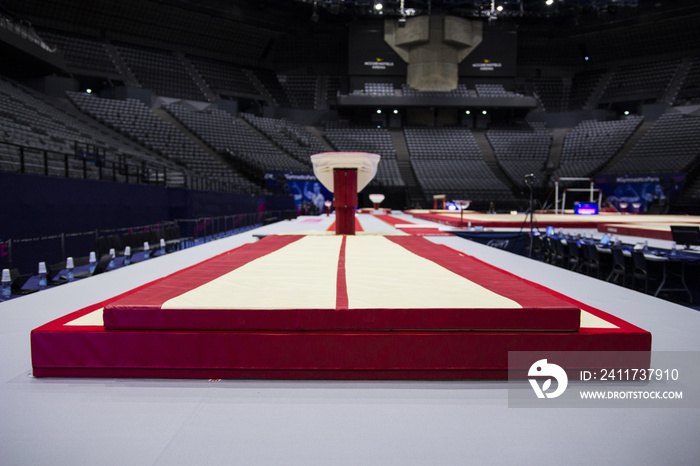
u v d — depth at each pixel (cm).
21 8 2741
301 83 3981
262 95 3747
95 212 1034
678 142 3047
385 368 259
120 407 225
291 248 616
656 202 2770
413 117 3962
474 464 177
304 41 3869
